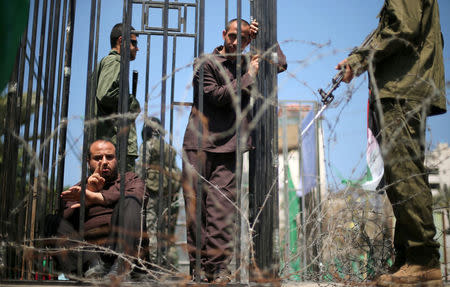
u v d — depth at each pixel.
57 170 3.08
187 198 3.14
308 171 5.74
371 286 2.69
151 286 2.39
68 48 3.14
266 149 2.87
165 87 2.67
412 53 2.74
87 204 3.04
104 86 3.75
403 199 2.59
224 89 3.19
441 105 2.66
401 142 2.60
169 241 2.68
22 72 2.78
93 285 2.46
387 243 2.95
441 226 3.05
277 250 2.67
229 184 3.24
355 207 2.67
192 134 3.29
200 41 2.79
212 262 3.02
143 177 2.99
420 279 2.55
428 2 2.81
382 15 2.98
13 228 2.61
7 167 2.65
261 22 3.17
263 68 3.07
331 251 2.73
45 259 2.83
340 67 2.81
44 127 2.83
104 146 3.29
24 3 2.32
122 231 2.69
